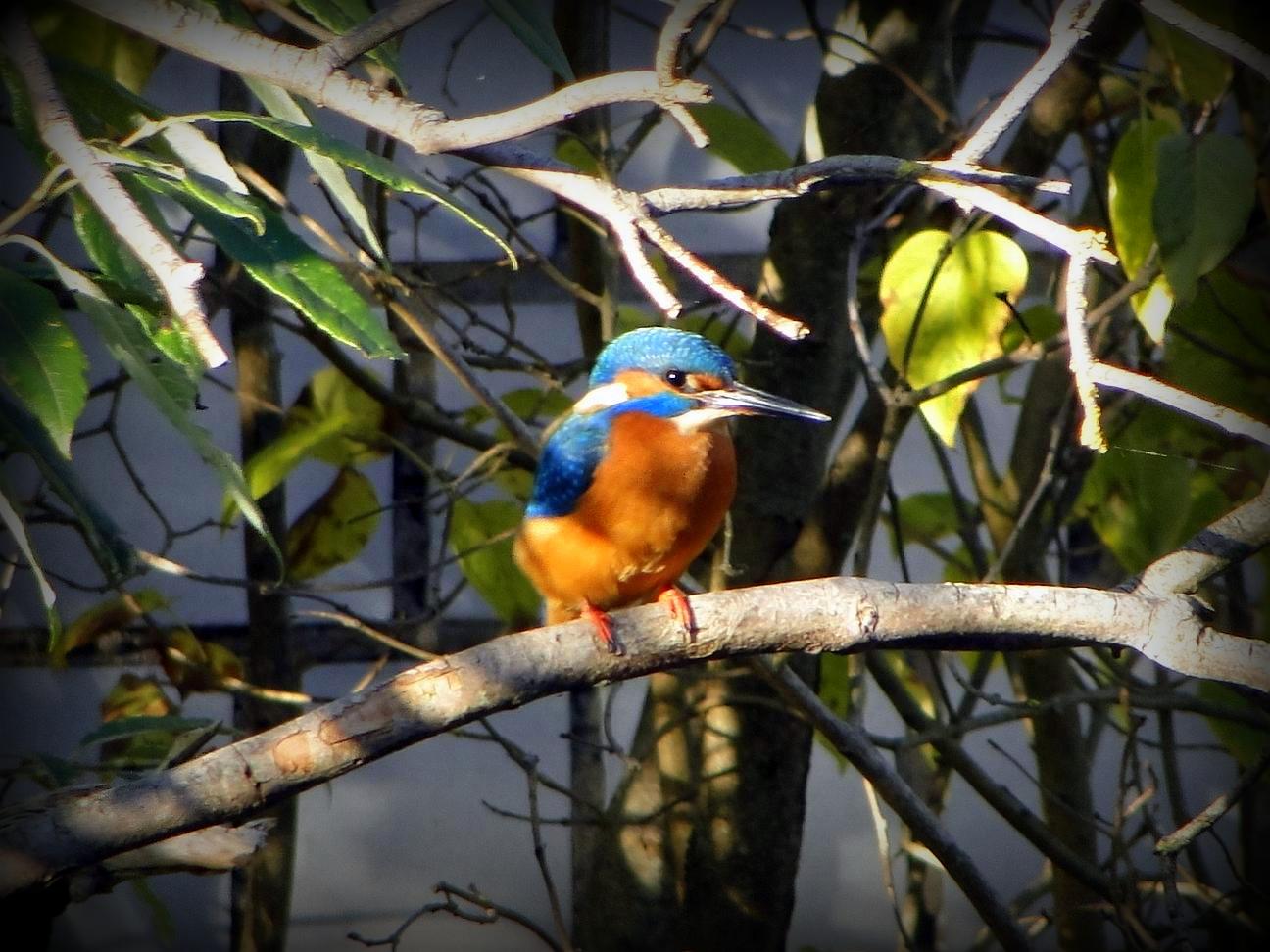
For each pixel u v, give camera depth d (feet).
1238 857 41.29
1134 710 34.63
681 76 13.56
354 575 39.24
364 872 41.50
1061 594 17.39
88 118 17.19
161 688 33.71
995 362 22.91
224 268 32.32
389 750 16.39
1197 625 16.94
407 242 39.06
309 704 30.66
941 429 22.66
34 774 24.44
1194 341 26.09
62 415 13.46
